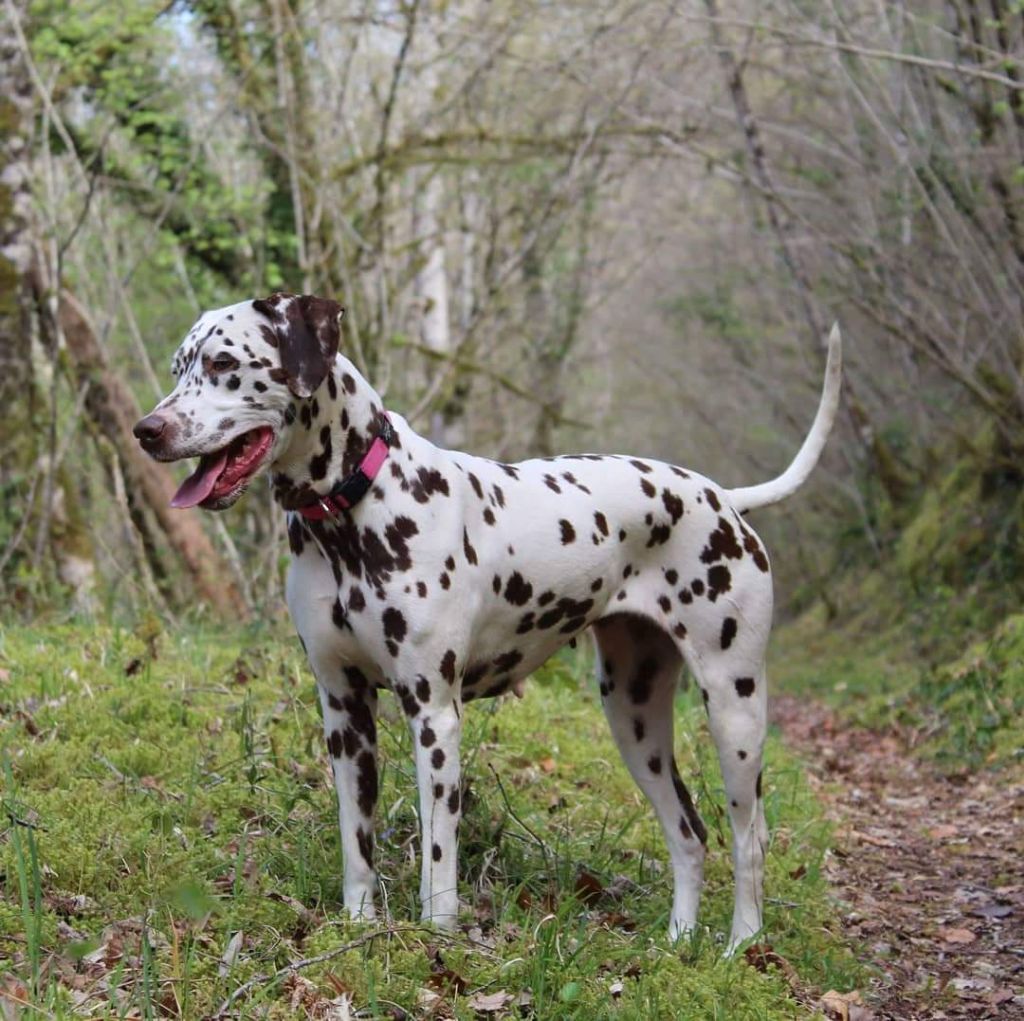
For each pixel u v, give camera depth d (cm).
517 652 436
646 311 2167
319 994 355
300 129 1116
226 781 495
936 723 913
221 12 1079
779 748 834
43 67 1029
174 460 372
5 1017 320
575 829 535
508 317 1623
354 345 1038
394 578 392
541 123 1307
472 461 427
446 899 402
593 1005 372
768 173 1216
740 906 456
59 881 407
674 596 452
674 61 1278
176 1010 341
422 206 1430
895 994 459
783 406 1817
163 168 1077
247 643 732
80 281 1119
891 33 1107
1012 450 1201
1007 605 1118
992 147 1080
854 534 1719
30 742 515
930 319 1327
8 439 911
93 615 755
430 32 1194
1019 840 659
